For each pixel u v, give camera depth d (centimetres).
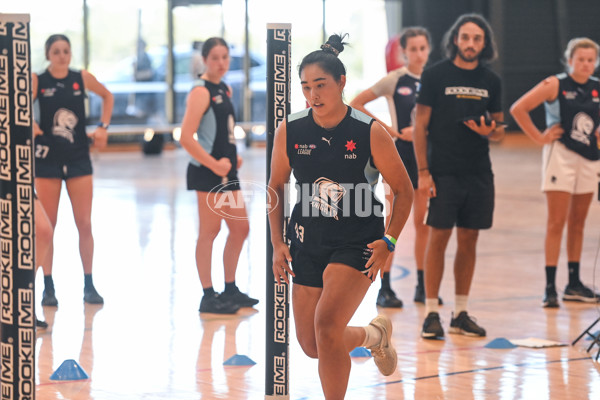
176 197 2769
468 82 1128
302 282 760
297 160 748
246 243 1958
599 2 4947
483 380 948
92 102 4334
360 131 733
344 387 731
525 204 2592
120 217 2334
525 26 4953
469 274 1168
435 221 1138
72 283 1501
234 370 993
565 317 1263
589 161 1352
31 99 713
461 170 1132
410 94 1343
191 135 1243
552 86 1338
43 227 1092
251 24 4662
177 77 4484
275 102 775
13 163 714
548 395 895
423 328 1147
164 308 1320
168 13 4441
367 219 745
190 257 1772
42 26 4184
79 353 1064
